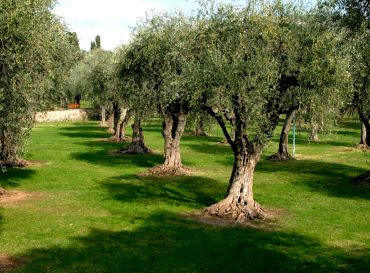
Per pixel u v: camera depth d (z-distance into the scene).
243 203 20.11
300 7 19.08
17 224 18.33
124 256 14.97
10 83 19.20
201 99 18.86
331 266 14.30
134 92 31.69
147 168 33.50
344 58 19.05
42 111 25.56
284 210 21.38
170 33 27.48
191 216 20.03
